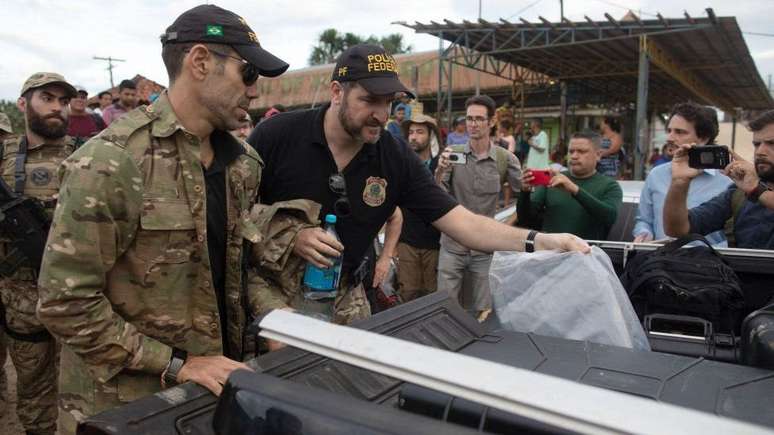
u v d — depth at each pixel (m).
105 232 1.31
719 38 10.12
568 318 1.60
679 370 1.24
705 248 2.05
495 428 0.94
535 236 1.90
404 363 0.78
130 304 1.43
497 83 15.68
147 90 7.13
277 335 0.90
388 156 2.22
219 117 1.44
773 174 2.37
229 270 1.61
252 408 0.87
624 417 0.65
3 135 3.04
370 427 0.77
